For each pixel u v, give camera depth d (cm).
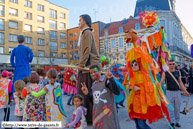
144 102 331
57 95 376
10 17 3025
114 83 310
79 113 335
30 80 379
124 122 483
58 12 3875
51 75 371
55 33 3803
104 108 317
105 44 3406
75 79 786
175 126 440
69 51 3997
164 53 516
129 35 377
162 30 462
